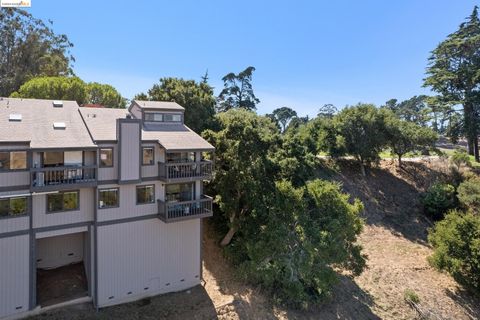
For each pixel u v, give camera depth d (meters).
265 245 22.45
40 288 19.14
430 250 34.12
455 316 25.55
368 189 42.03
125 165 18.80
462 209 38.91
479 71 48.88
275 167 24.52
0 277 16.25
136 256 19.91
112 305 19.14
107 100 41.31
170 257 21.30
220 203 24.14
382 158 51.41
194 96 33.72
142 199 20.17
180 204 20.45
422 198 41.72
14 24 59.25
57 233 17.72
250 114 39.28
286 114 94.12
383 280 28.03
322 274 22.08
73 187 17.30
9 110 18.88
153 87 36.00
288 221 23.42
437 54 55.44
